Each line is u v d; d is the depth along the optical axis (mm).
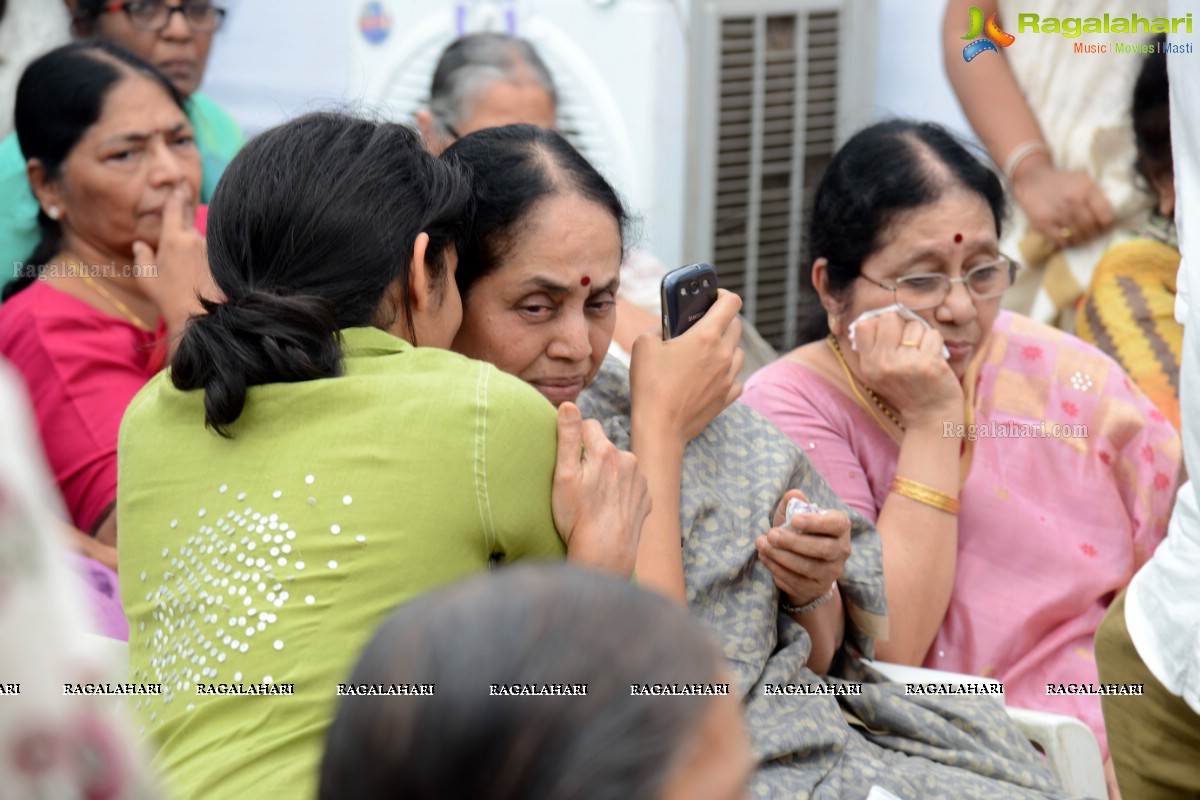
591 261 2646
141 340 4020
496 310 2645
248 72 7301
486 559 2158
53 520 1105
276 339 2137
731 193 6059
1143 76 4109
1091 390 3539
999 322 3627
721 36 5770
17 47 4973
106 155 3947
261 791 1904
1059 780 2979
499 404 2150
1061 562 3404
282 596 2039
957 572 3422
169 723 2037
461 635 1125
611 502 2254
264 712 1989
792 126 6191
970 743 2811
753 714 2611
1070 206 4652
